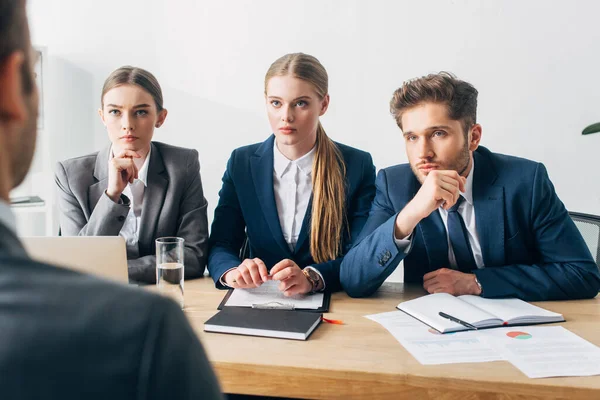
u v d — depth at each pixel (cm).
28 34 37
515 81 314
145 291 35
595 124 273
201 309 146
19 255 34
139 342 32
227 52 338
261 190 185
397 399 108
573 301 152
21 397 30
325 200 180
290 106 172
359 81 329
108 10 342
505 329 129
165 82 345
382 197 176
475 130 162
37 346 31
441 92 153
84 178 190
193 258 181
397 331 129
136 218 192
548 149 316
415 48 321
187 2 337
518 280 153
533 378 105
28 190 338
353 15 324
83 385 31
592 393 101
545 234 161
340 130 335
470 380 105
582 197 315
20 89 36
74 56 346
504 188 163
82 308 32
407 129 159
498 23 311
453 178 149
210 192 350
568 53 307
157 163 192
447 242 168
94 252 139
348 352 118
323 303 150
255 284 156
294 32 331
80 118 350
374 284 156
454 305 140
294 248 186
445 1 314
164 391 33
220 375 114
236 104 341
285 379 112
